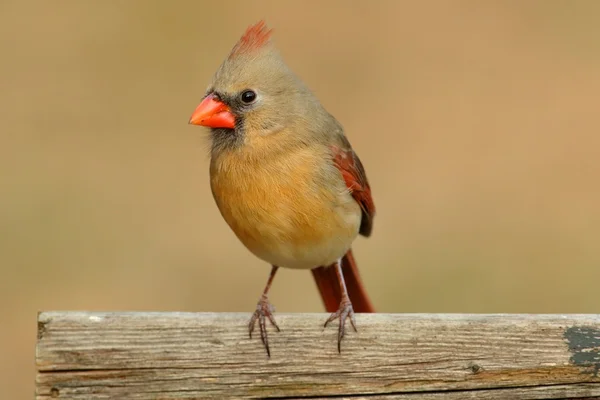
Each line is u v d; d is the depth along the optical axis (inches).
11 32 568.1
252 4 608.4
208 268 423.8
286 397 206.7
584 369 207.6
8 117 504.7
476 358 207.6
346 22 605.9
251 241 257.6
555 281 419.5
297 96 259.1
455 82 561.3
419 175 489.1
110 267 418.3
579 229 451.2
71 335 197.6
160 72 546.0
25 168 469.1
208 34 578.2
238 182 250.8
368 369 207.6
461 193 473.7
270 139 251.1
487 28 609.0
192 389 202.2
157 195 461.1
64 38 567.2
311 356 207.6
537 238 444.5
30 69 541.6
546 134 519.5
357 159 274.5
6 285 407.5
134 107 518.6
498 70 571.5
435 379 207.6
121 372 199.0
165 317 201.6
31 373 371.2
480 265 424.8
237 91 253.3
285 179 249.1
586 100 546.3
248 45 261.0
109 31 574.9
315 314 208.8
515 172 492.1
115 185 461.7
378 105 540.7
